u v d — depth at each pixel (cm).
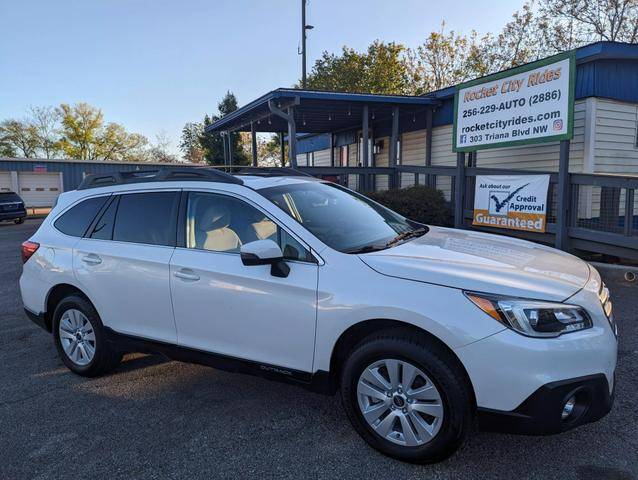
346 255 296
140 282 362
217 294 325
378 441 279
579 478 255
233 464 277
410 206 1034
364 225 358
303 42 2238
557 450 280
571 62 730
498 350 242
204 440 304
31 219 2420
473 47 2878
